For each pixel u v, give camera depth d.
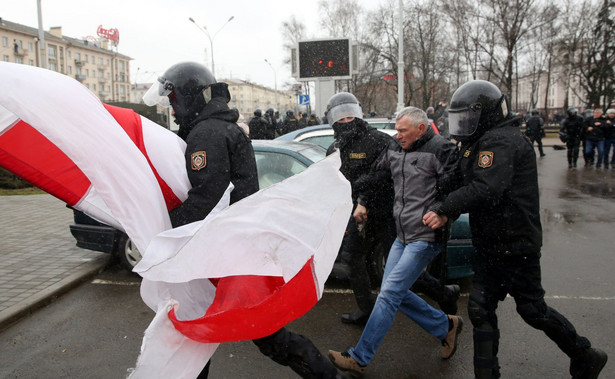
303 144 5.29
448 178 2.85
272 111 17.23
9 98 1.78
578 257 5.66
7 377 3.05
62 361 3.26
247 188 2.46
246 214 1.90
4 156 1.83
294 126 18.67
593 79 38.47
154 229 2.02
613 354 3.27
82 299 4.41
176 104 2.53
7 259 5.41
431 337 3.64
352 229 3.57
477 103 2.54
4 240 6.28
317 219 1.97
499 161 2.44
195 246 1.84
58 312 4.11
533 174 2.53
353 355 2.98
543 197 9.99
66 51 83.31
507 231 2.51
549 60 40.00
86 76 88.75
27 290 4.41
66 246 5.98
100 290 4.65
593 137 15.01
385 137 3.61
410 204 3.07
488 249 2.61
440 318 3.17
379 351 3.40
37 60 76.44
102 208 2.00
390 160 3.22
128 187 1.95
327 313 4.09
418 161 3.04
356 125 3.59
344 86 42.25
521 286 2.58
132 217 1.96
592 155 15.52
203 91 2.49
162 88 2.51
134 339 3.60
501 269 2.59
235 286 1.93
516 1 32.50
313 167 2.00
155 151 2.19
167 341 1.76
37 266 5.15
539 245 2.55
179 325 1.78
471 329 3.79
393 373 3.09
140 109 15.07
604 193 10.37
